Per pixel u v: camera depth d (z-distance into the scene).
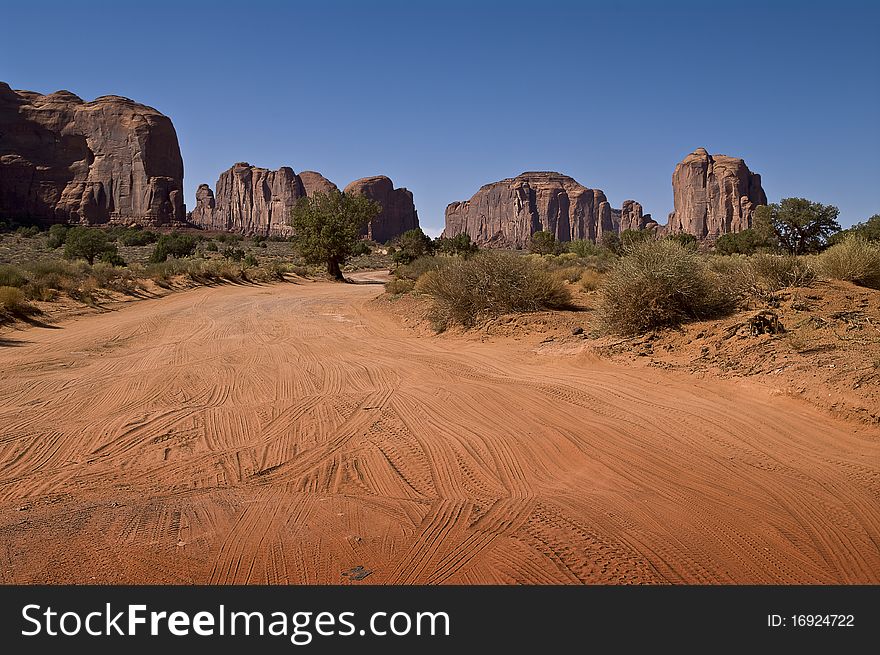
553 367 10.55
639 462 6.11
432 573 4.26
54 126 150.38
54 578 4.31
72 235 58.16
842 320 9.91
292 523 5.12
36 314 21.06
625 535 4.65
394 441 7.25
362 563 4.43
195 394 10.26
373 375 11.12
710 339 10.05
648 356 10.15
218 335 18.06
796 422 6.69
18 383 11.27
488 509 5.28
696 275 11.47
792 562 4.18
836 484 5.27
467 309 15.95
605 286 12.11
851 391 6.84
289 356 13.89
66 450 7.40
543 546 4.55
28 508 5.62
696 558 4.29
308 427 8.05
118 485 6.21
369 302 27.56
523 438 7.03
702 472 5.77
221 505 5.57
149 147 150.88
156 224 145.62
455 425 7.71
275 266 49.66
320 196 51.53
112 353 14.94
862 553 4.24
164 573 4.35
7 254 69.69
